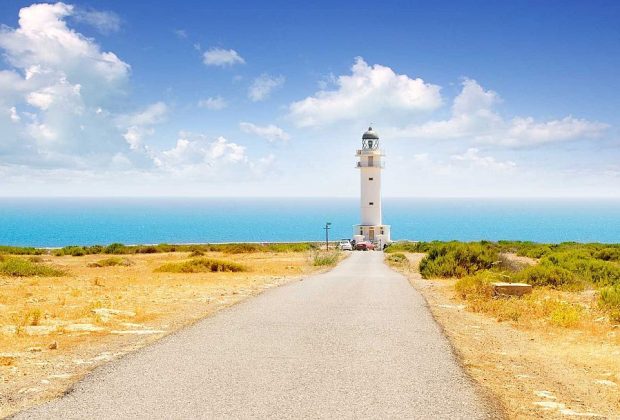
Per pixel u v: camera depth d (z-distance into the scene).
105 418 7.26
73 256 62.81
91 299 20.12
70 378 9.22
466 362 10.83
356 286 25.78
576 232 199.75
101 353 11.12
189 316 16.00
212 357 10.67
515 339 13.88
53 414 7.41
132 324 14.55
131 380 9.03
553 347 13.03
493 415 7.59
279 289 24.12
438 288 25.95
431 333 13.39
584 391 9.46
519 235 180.75
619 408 8.55
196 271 36.75
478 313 18.06
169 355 10.82
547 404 8.49
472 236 174.38
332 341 12.30
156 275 33.53
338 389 8.61
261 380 9.06
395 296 21.44
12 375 9.43
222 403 7.88
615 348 12.93
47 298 20.38
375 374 9.53
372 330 13.73
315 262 46.94
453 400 8.17
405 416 7.45
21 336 12.85
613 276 27.14
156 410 7.57
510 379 9.89
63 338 12.67
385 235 96.62
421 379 9.26
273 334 13.06
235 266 38.12
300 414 7.45
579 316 16.69
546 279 24.73
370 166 96.19
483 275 24.53
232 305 18.28
